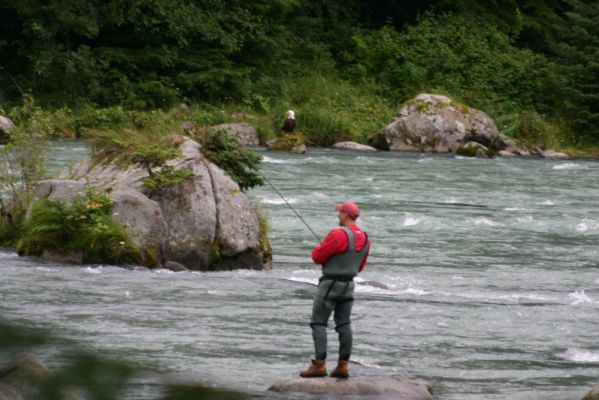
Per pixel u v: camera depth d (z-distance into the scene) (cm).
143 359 2142
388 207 5378
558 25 12181
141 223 3450
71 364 1936
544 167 8231
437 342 2528
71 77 9794
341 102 10531
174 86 10325
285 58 11550
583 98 10944
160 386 1917
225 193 3597
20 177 3838
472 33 12112
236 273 3447
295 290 3156
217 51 10725
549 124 10581
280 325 2625
